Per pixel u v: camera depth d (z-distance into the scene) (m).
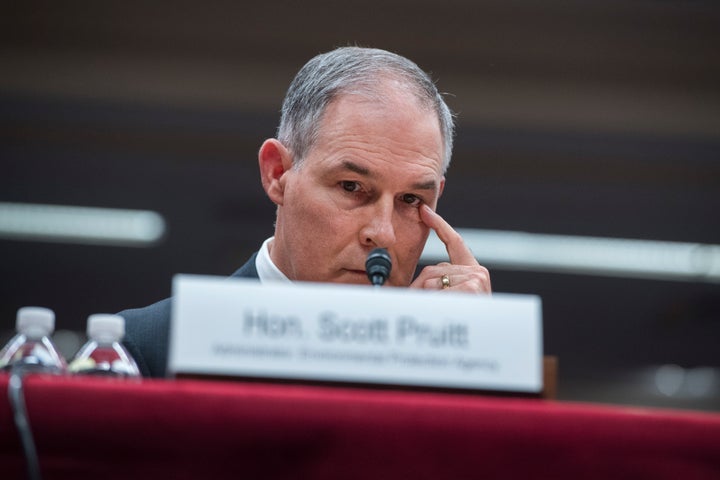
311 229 6.89
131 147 26.72
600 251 29.06
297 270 7.02
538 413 3.91
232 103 25.83
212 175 27.50
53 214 28.06
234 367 4.11
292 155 7.17
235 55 25.53
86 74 25.45
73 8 24.42
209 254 28.78
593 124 26.38
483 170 27.48
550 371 4.94
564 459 3.94
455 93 25.94
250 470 3.94
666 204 28.14
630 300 30.34
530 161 27.23
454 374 4.21
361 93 6.87
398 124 6.82
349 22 24.66
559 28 24.67
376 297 4.21
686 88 26.23
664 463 3.93
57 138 26.41
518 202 28.17
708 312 30.09
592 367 31.75
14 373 3.96
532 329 4.30
